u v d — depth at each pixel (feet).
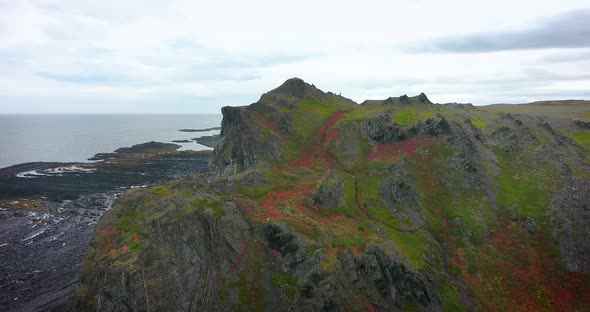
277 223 149.07
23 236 253.65
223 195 171.94
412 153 215.31
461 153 207.82
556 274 148.66
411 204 181.16
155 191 175.94
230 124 260.42
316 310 121.70
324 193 172.45
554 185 184.34
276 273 138.41
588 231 158.10
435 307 133.69
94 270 142.41
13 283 192.03
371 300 129.08
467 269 151.84
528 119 265.75
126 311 129.59
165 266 137.69
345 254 136.77
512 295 142.00
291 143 234.17
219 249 144.56
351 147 227.61
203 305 132.87
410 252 148.66
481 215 176.04
